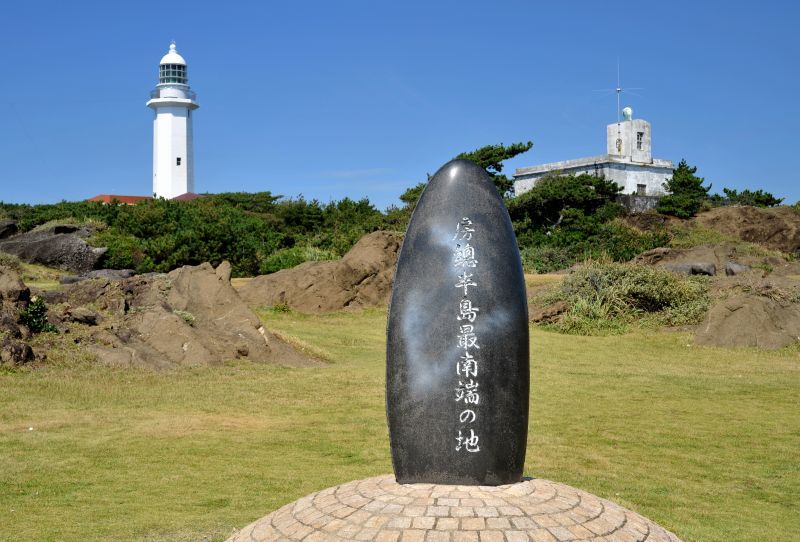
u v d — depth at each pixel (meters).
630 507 8.42
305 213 54.88
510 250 5.95
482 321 5.71
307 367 18.00
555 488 5.62
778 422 12.94
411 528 4.87
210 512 8.10
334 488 5.84
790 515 8.32
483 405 5.64
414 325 5.80
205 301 20.02
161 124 63.75
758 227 50.50
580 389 15.77
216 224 39.19
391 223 47.34
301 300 27.44
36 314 16.55
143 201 45.25
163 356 16.81
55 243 35.72
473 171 6.17
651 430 12.31
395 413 5.79
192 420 12.54
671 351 20.81
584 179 51.06
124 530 7.49
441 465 5.66
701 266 30.11
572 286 26.41
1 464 9.84
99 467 9.84
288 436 11.70
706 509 8.48
